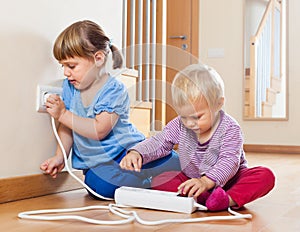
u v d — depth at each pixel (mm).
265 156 3438
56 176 1328
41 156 1279
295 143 3936
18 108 1190
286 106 3963
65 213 1032
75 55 1216
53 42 1319
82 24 1255
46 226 895
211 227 910
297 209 1135
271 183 1134
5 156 1152
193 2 4301
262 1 4082
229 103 4176
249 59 4117
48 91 1286
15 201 1177
